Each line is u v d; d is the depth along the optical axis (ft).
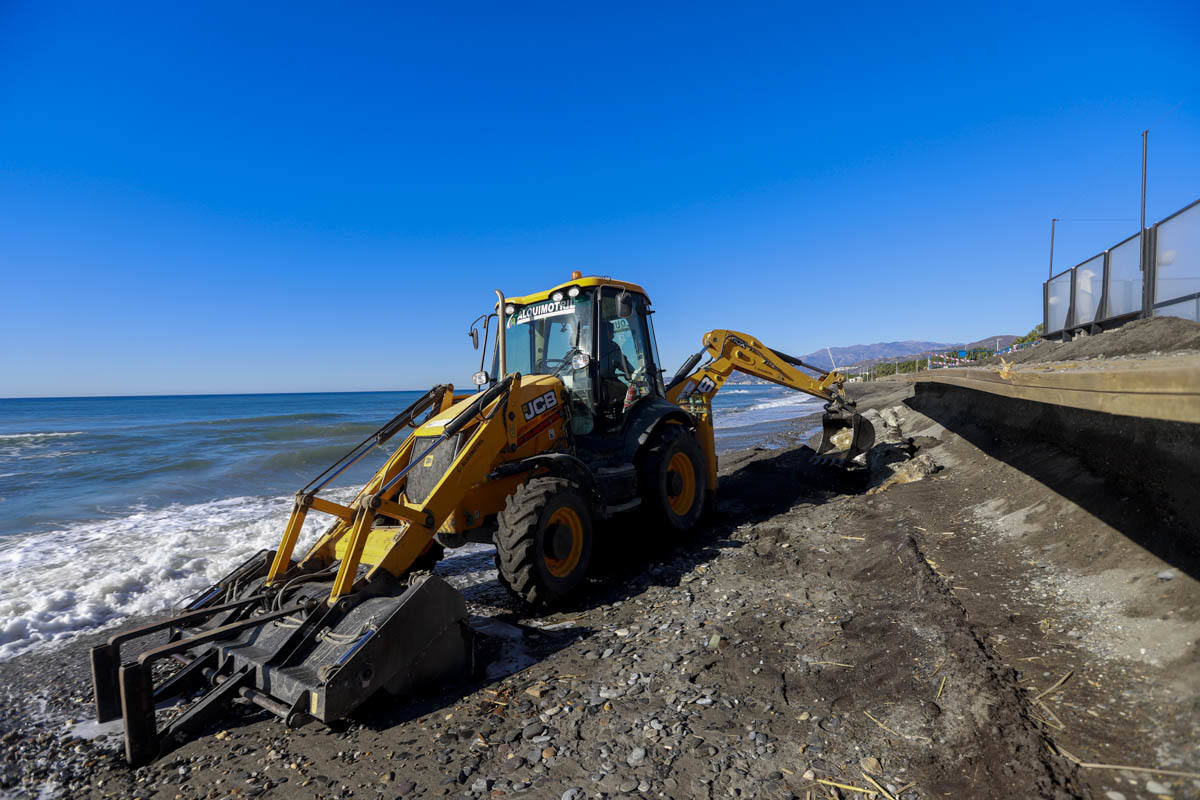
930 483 22.54
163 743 10.05
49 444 60.34
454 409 16.44
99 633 15.87
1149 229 28.40
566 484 15.19
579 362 18.78
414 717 10.48
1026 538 14.06
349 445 54.65
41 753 10.27
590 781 8.27
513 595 14.67
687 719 9.52
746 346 25.43
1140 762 6.64
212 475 40.96
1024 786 6.71
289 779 9.00
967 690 8.66
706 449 22.75
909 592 12.77
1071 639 9.43
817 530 19.26
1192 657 7.80
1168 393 7.07
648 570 17.54
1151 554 10.41
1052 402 11.53
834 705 9.35
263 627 11.72
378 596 11.99
